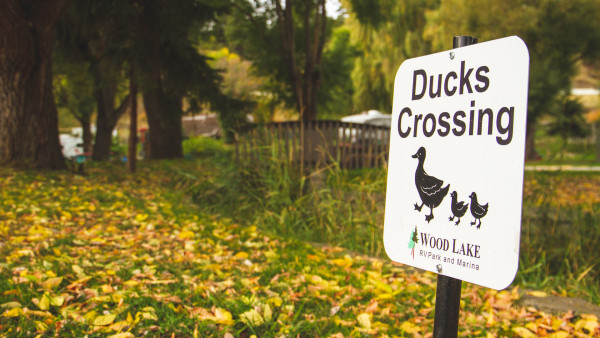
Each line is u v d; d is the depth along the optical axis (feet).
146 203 20.97
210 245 13.82
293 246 14.33
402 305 9.82
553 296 10.61
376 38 77.30
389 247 4.89
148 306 8.29
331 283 10.36
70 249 12.04
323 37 59.67
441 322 4.48
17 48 28.37
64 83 74.64
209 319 7.81
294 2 55.72
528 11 41.93
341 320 8.27
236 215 20.18
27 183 23.91
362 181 17.70
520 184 3.80
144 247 13.03
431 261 4.48
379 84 87.76
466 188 4.19
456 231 4.25
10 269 9.75
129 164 36.04
